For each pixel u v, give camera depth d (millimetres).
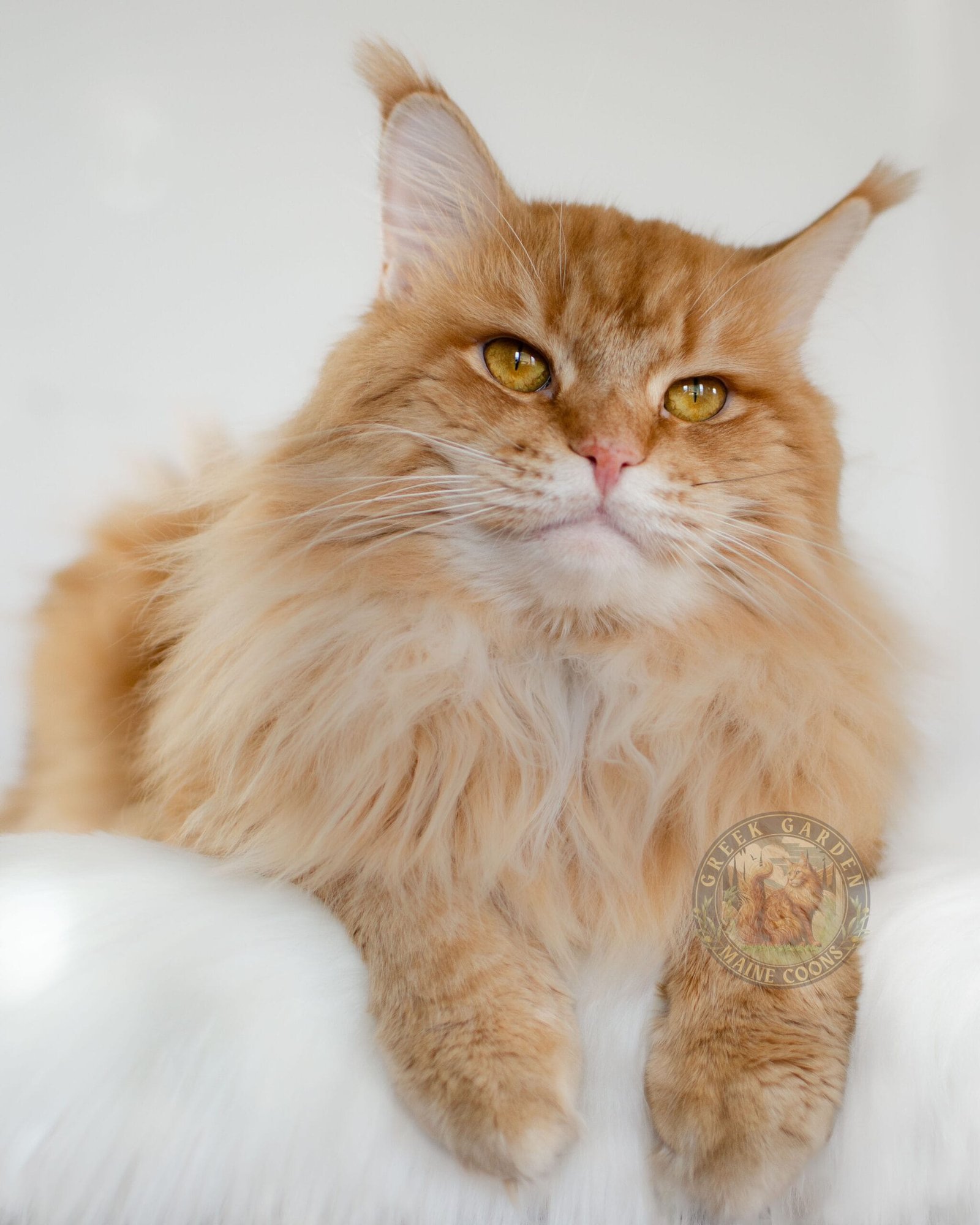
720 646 500
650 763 483
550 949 464
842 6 758
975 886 484
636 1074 447
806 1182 430
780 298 550
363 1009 448
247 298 734
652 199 752
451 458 497
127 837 512
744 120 758
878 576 555
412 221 534
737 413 520
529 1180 421
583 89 755
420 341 513
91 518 651
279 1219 423
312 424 520
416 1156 427
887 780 506
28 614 653
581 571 487
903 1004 448
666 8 758
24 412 718
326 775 484
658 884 475
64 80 728
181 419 708
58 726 608
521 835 474
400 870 467
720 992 452
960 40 753
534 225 542
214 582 523
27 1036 431
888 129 758
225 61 738
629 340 511
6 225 724
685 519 494
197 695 519
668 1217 427
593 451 485
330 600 499
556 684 494
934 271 745
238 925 460
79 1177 420
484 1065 427
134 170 732
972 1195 430
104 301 728
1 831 612
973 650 695
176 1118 425
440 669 487
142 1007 437
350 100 740
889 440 732
